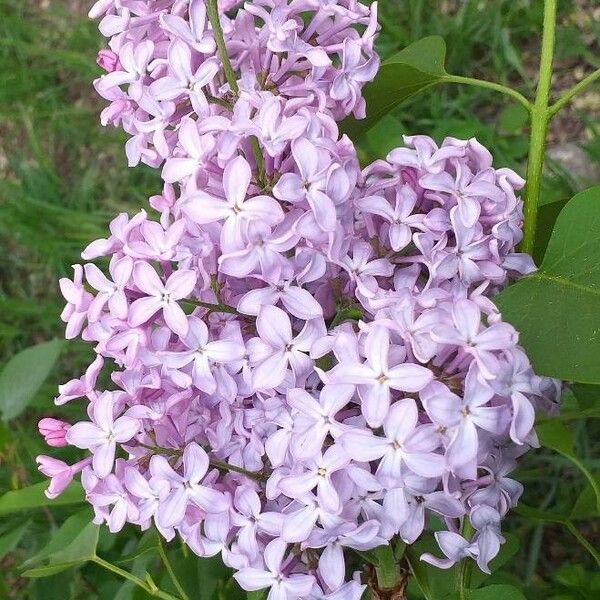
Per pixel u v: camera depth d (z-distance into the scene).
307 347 0.16
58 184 0.45
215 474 0.17
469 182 0.17
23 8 0.48
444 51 0.21
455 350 0.15
